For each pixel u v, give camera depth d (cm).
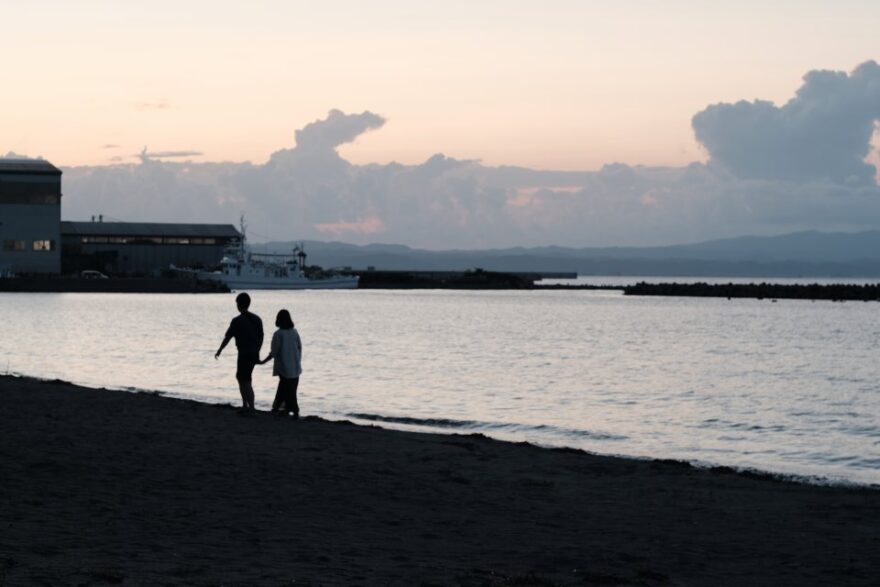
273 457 1858
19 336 7644
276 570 1045
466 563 1134
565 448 2370
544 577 1079
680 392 4662
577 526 1395
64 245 18850
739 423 3541
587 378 5284
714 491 1767
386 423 3162
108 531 1202
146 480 1562
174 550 1120
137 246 19488
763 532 1389
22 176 16100
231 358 5825
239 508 1391
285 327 2555
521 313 14675
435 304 17975
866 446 2978
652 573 1098
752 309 17012
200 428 2223
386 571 1068
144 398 2841
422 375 5200
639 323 12088
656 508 1566
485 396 4275
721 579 1109
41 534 1166
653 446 2902
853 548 1288
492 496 1603
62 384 3288
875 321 12938
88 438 1966
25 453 1739
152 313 12000
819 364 6500
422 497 1556
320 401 3825
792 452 2842
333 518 1360
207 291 18938
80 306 13450
